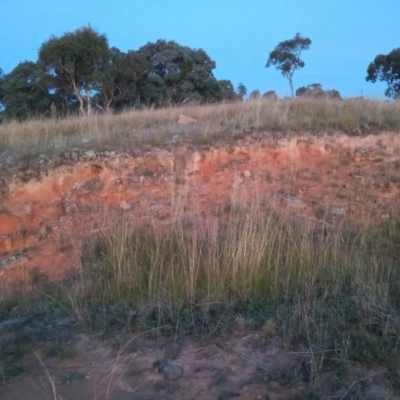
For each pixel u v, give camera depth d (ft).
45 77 62.34
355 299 16.17
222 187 24.99
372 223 21.63
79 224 22.74
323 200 23.76
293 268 18.26
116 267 18.99
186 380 14.24
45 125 34.65
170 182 24.89
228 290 17.66
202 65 77.05
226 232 20.03
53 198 24.36
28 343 16.02
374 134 28.27
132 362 14.93
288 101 36.42
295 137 27.48
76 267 19.92
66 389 14.11
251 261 18.06
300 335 15.28
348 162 27.04
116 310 17.21
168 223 21.80
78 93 62.75
